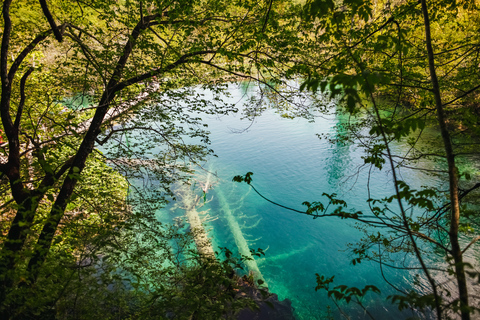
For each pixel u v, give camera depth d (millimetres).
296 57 7715
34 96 9469
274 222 17875
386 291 11719
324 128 32656
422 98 6699
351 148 26828
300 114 8523
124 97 8180
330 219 17453
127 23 7441
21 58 6664
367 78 1903
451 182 2328
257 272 13555
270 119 37531
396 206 17016
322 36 4258
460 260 2170
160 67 7816
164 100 8383
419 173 18391
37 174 7887
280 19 7555
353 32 5770
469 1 6273
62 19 8570
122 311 5512
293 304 11797
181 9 7117
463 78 6758
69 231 6320
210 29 7980
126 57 7852
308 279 13227
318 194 20484
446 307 2049
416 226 3553
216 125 35625
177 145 9156
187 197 19656
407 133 2639
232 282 3920
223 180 22922
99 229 5414
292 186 21812
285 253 15133
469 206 12500
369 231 15547
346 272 13305
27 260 5074
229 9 8570
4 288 3785
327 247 15219
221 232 16938
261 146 29469
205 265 3975
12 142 6398
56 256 4293
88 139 7773
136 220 7449
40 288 3965
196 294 3873
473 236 12641
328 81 2002
